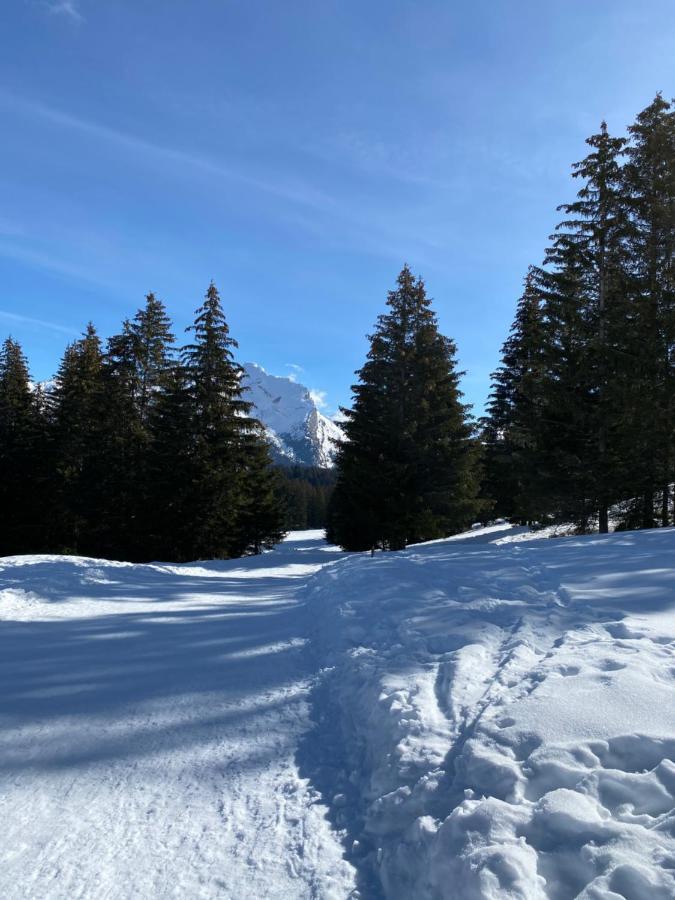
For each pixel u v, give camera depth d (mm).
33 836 2709
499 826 2254
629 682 3193
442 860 2197
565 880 2027
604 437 18281
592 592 5809
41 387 35094
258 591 9844
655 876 1913
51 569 10133
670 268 17062
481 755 2689
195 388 24469
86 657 5473
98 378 30516
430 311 24984
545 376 19562
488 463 30672
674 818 2176
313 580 10266
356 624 5570
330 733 3686
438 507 23891
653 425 16422
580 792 2385
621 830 2133
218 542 24375
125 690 4559
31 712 4145
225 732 3771
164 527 24188
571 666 3633
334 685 4402
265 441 27703
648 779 2375
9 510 29891
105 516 26984
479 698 3447
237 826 2764
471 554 10312
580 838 2160
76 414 29391
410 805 2625
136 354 28500
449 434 24422
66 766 3371
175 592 9430
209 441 24656
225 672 4938
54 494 29109
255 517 28438
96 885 2373
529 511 20641
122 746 3605
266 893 2314
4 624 6926
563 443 19375
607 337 17844
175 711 4121
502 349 30531
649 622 4559
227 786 3135
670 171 17266
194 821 2814
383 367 24531
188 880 2396
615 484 17766
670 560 7434
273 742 3607
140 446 27094
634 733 2660
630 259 17875
